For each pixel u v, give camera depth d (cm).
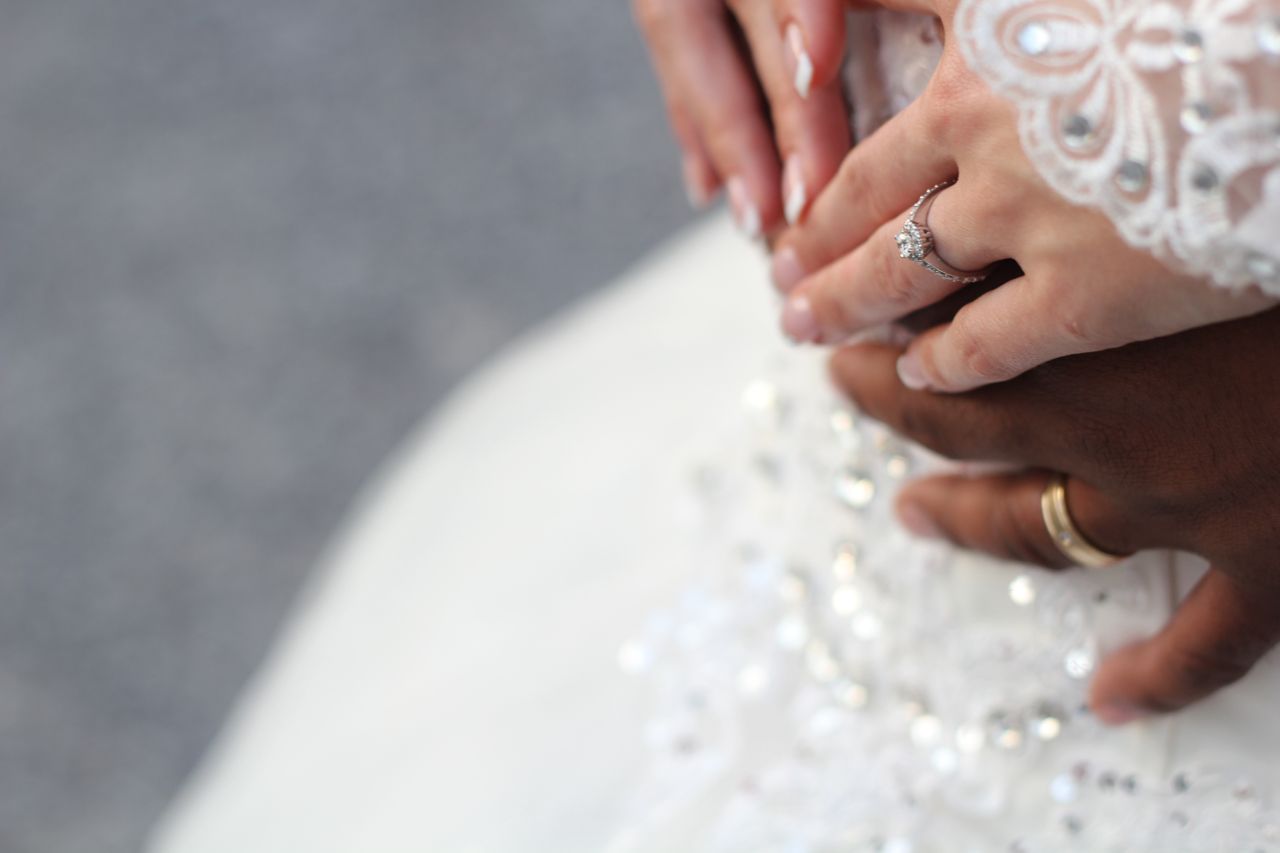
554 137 164
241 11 184
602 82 167
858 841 63
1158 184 52
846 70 61
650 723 68
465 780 70
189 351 158
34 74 183
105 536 146
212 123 175
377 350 154
